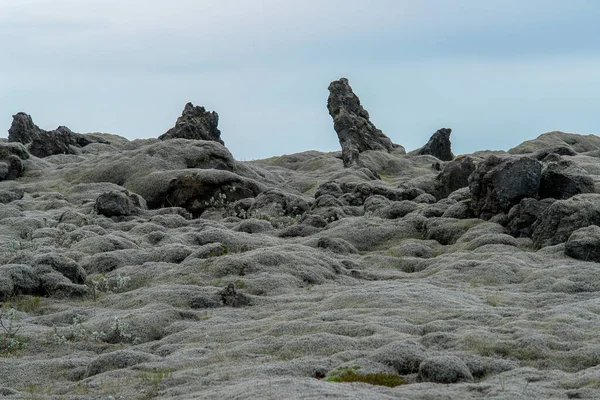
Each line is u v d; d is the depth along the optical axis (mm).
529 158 45531
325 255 41375
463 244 43500
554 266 36875
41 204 64375
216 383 21359
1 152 82375
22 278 35125
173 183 68312
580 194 43156
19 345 27562
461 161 66562
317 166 97938
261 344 25578
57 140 99938
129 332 28500
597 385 19156
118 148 110625
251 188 68750
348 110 104375
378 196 59000
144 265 39688
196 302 32500
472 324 26656
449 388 19531
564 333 24469
